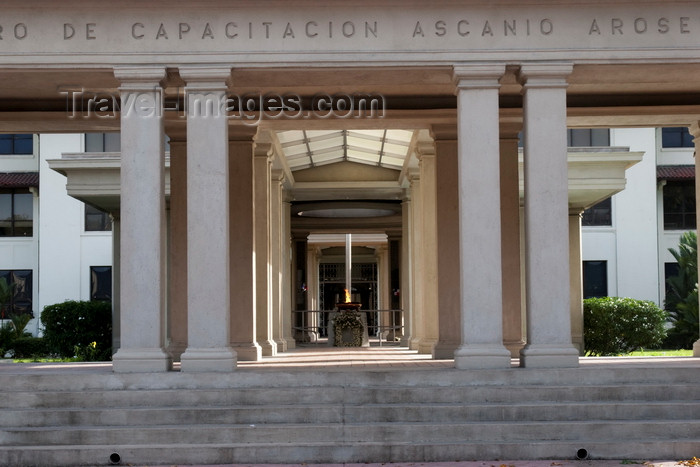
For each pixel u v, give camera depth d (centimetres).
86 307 2684
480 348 1216
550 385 1163
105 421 1102
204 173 1238
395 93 1572
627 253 3369
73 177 2202
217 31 1244
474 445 1044
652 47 1245
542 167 1242
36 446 1054
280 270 2086
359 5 1248
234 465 1032
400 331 3033
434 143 1655
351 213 2792
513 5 1251
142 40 1241
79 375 1171
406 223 2462
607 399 1144
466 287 1227
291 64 1241
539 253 1233
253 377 1170
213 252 1229
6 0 1238
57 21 1242
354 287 3994
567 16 1251
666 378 1177
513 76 1291
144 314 1223
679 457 1041
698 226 1670
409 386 1166
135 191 1236
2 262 3497
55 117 1592
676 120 1661
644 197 3369
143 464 1038
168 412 1104
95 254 3425
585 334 2514
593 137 3362
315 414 1105
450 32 1248
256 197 1836
